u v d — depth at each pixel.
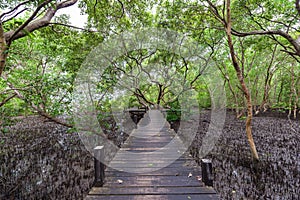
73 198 2.79
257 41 5.15
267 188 3.08
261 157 4.54
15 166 4.09
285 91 12.20
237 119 11.22
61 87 3.88
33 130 8.26
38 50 4.83
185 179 2.90
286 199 2.79
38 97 3.58
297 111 12.78
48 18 3.28
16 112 3.61
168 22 4.82
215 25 5.25
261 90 13.05
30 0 2.17
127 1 4.96
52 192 2.98
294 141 6.14
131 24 5.26
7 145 5.73
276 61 9.08
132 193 2.48
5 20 2.38
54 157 4.73
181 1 4.57
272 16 4.53
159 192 2.50
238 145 5.73
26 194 2.95
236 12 4.50
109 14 5.02
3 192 3.02
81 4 4.81
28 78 3.77
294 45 3.90
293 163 4.11
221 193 2.95
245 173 3.75
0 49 2.23
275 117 13.06
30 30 2.93
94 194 2.46
